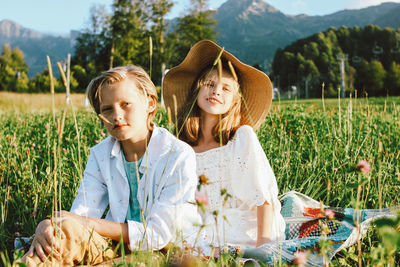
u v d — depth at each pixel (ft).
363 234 6.88
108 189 6.72
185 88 9.38
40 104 65.10
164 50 144.46
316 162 10.50
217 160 7.62
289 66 305.53
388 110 20.95
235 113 8.09
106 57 142.82
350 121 12.59
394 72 190.49
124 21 141.28
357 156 10.37
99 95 6.14
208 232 6.98
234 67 8.55
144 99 6.36
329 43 324.19
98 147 7.05
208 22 153.17
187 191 6.33
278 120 14.61
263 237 6.91
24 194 8.62
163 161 6.52
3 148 11.82
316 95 275.59
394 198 8.68
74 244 5.20
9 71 171.94
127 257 5.84
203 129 8.09
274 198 7.46
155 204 6.25
